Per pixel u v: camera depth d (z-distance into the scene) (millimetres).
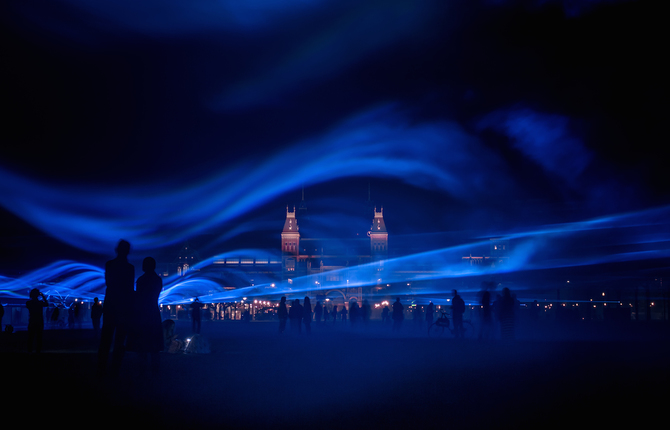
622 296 62000
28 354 21625
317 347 27406
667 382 13516
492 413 9578
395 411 9750
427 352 23594
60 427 7895
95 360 18547
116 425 8109
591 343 28453
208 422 8570
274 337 38031
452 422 8797
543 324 53688
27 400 10055
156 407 9656
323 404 10383
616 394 11703
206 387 12289
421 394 11742
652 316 59125
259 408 9867
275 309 103125
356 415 9344
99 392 11133
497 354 22234
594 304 64812
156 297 13766
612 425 8570
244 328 56906
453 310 34969
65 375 13922
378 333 44719
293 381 13672
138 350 13477
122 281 13258
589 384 13250
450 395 11609
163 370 15844
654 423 8734
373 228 178500
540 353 22469
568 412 9672
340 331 49000
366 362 18984
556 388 12617
